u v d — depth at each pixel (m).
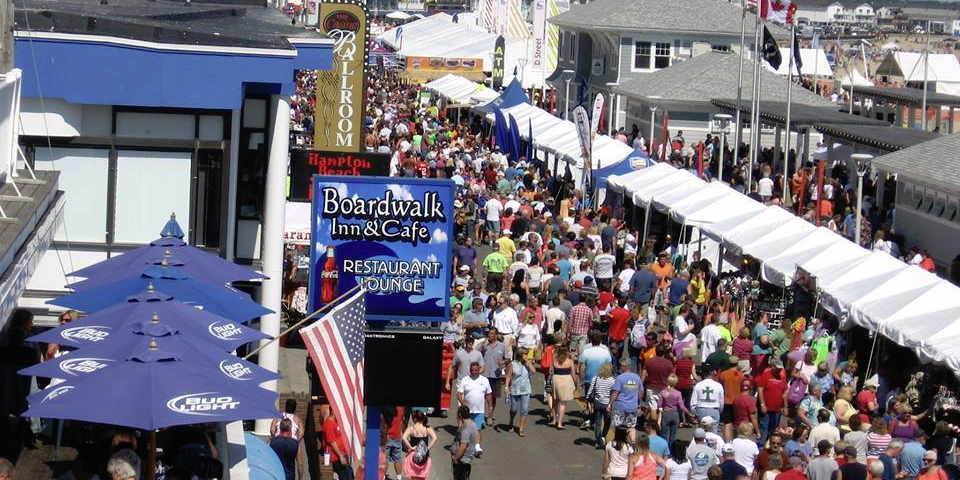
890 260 49.31
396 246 36.50
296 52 38.50
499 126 99.81
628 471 34.47
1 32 31.50
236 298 27.84
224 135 38.56
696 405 38.81
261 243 41.53
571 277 56.53
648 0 140.88
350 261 36.41
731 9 141.25
